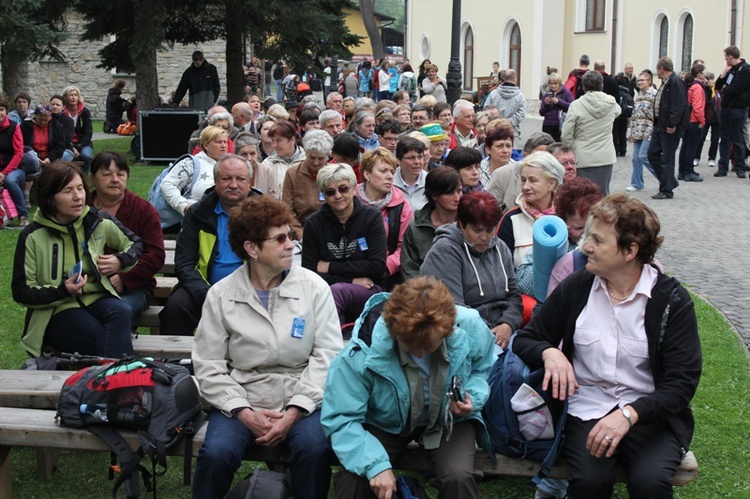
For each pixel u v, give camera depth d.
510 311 4.95
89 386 4.03
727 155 16.27
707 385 5.91
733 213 12.66
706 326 7.26
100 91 32.72
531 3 38.34
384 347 3.61
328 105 13.89
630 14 33.94
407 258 5.85
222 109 10.38
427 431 3.76
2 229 10.84
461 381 3.70
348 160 7.79
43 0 15.03
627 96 19.53
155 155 17.70
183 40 22.27
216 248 5.68
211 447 3.88
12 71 21.36
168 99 31.95
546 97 17.50
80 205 4.93
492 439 3.92
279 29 20.73
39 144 12.47
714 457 4.91
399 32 72.75
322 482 3.91
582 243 4.01
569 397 3.76
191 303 5.61
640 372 3.70
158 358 4.64
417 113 10.57
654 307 3.66
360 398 3.70
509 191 7.03
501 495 4.59
